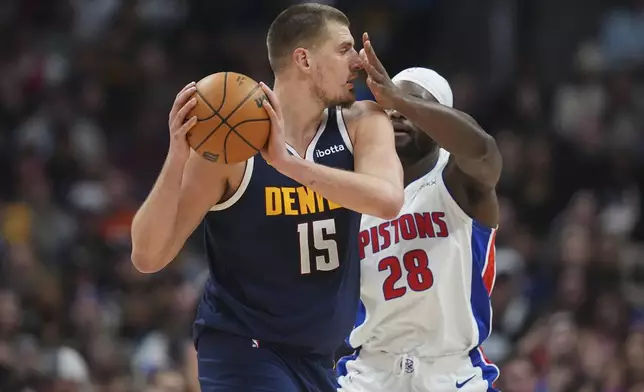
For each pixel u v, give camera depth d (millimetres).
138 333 19438
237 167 8008
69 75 28156
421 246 9836
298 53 8164
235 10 30453
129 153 26562
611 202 23984
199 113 7441
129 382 17922
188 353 15445
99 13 31391
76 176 24547
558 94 27109
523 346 17781
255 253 8180
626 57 28609
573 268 20047
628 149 25031
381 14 29578
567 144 24641
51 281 19672
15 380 16312
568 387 16953
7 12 30422
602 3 29453
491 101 26484
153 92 27938
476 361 10031
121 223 22906
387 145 8172
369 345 10078
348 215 8359
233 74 7559
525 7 29312
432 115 8719
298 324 8273
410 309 9852
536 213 23969
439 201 9883
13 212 22750
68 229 22875
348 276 8492
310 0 29672
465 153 8984
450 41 29547
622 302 19750
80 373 17188
